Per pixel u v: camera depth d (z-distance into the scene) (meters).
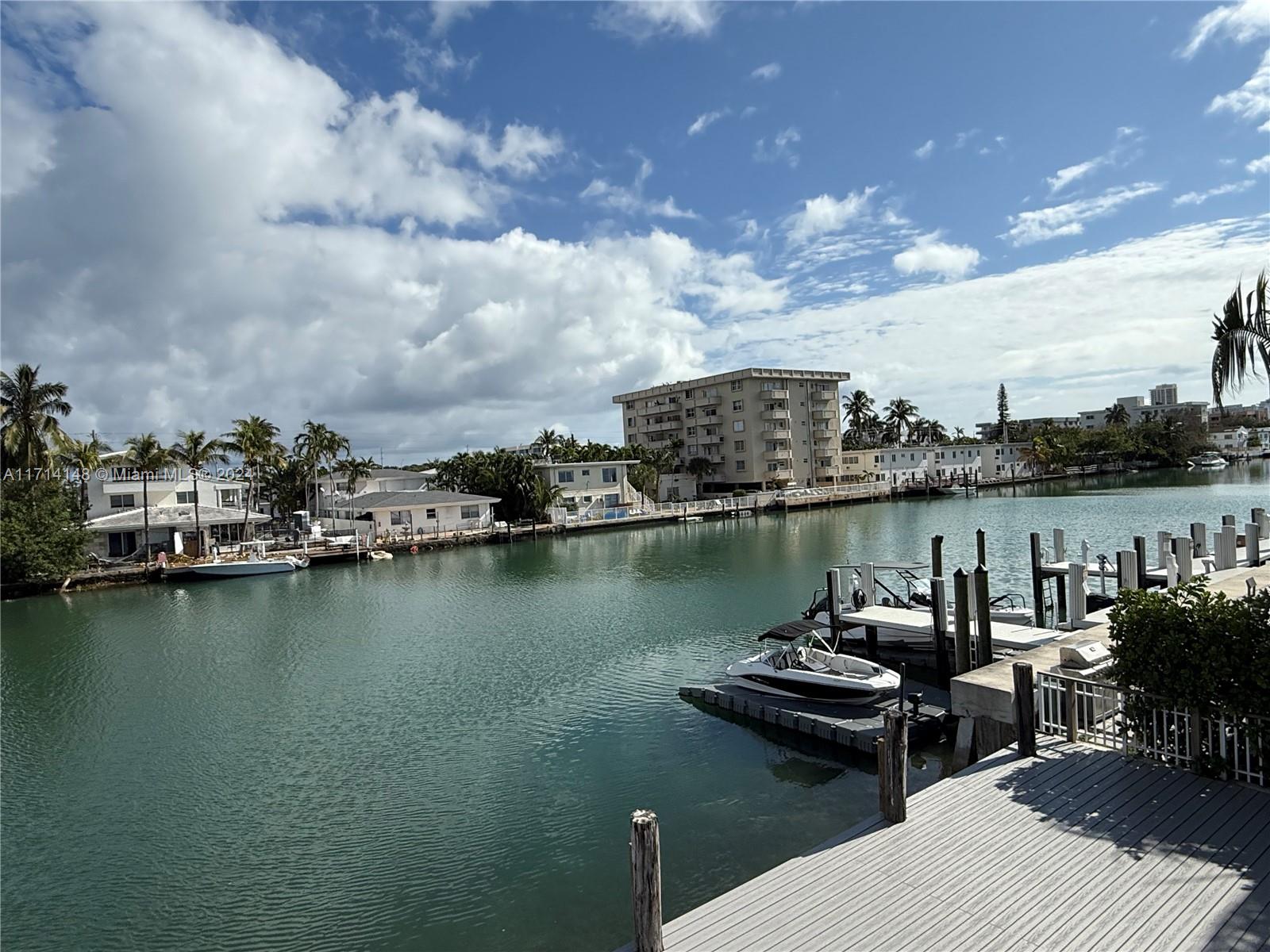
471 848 13.02
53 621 37.78
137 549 57.16
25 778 17.08
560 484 81.69
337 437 86.62
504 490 75.81
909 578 29.16
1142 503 71.38
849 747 16.05
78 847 13.73
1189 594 9.80
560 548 62.06
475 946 10.34
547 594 39.34
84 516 57.19
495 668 24.88
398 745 18.22
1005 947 6.36
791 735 17.22
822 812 13.55
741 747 16.78
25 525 46.25
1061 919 6.65
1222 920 6.43
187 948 10.72
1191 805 8.41
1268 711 8.45
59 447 55.00
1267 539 28.97
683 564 48.06
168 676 25.88
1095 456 131.38
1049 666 12.81
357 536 59.66
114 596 45.69
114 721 21.09
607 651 26.39
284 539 69.00
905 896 7.27
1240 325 12.30
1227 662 8.66
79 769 17.55
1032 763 10.04
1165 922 6.48
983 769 10.04
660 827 13.28
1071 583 19.95
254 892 12.05
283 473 89.56
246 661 27.66
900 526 64.88
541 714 19.81
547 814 14.09
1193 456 137.00
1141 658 9.59
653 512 78.88
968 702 12.02
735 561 48.31
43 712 22.20
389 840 13.46
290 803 15.23
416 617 34.94
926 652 21.36
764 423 103.69
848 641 23.08
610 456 101.31
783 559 47.91
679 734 17.73
